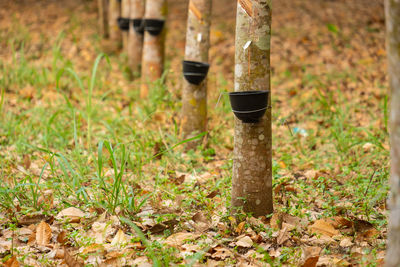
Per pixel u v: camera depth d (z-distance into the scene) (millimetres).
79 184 4160
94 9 14195
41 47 10711
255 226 3559
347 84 8195
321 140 5844
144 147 5219
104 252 3270
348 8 12555
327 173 4832
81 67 9406
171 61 9703
